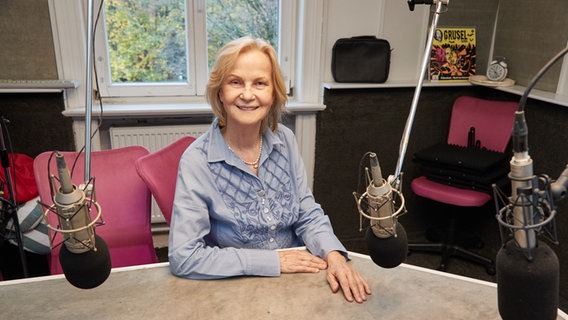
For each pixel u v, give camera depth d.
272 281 1.32
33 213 2.29
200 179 1.49
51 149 2.71
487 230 3.14
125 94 2.89
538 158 2.73
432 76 3.09
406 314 1.17
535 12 2.82
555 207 0.77
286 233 1.61
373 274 1.35
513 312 0.79
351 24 2.94
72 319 1.14
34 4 2.54
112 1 2.74
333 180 3.16
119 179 1.83
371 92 3.01
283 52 3.01
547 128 2.65
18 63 2.61
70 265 0.98
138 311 1.17
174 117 2.91
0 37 2.55
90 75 1.04
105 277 1.03
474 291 1.27
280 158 1.62
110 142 2.85
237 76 1.45
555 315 0.79
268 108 1.52
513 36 3.00
